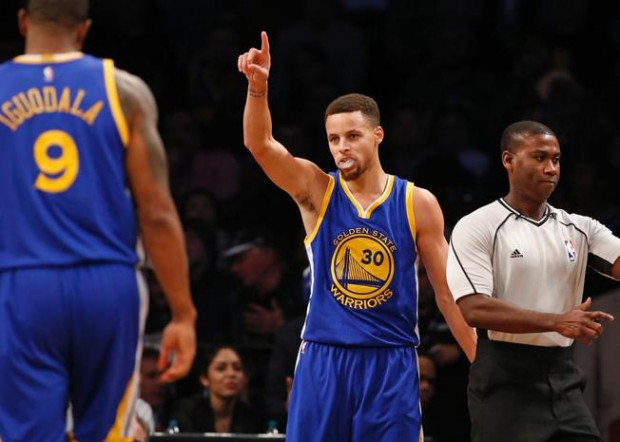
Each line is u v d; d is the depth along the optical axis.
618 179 29.89
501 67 33.16
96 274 11.12
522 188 14.52
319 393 14.68
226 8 34.22
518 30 34.34
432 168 25.70
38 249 11.13
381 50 33.66
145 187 11.39
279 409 20.30
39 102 11.32
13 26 33.19
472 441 14.58
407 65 33.47
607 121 31.20
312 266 15.02
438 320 21.72
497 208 14.62
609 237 14.70
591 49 33.84
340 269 14.84
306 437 14.70
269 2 34.25
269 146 14.57
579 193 27.80
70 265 11.10
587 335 13.44
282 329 20.80
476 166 29.84
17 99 11.34
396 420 14.58
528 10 34.69
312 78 31.42
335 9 33.44
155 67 31.73
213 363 20.00
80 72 11.41
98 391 11.20
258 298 23.95
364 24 34.91
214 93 31.48
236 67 31.75
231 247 26.66
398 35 33.78
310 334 14.87
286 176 14.83
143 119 11.43
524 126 14.58
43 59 11.47
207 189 27.56
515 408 14.24
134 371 11.31
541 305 14.39
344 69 32.97
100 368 11.19
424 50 33.56
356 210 14.95
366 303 14.73
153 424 19.12
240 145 30.00
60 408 11.00
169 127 30.09
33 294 11.03
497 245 14.41
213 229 25.11
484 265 14.31
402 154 30.11
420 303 21.67
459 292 14.25
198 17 34.00
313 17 32.97
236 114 30.75
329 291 14.86
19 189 11.22
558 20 34.22
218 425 20.00
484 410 14.35
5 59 31.97
